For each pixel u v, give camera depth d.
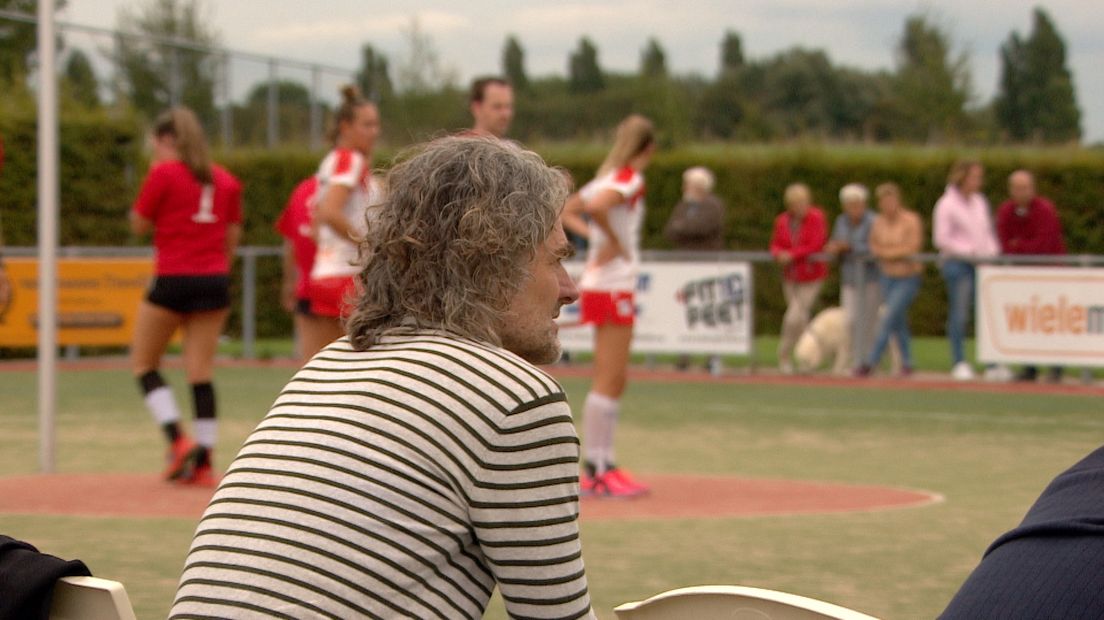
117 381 18.08
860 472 10.59
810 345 19.16
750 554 7.30
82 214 22.50
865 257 18.53
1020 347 17.41
